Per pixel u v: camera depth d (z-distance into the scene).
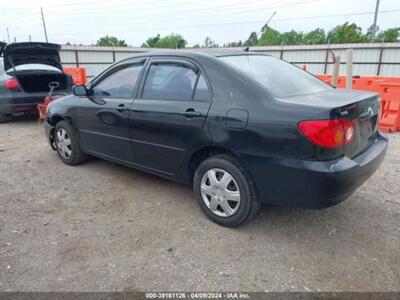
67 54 24.92
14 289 2.52
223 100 3.11
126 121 3.89
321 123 2.60
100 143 4.41
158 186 4.31
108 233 3.26
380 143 3.44
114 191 4.19
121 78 4.13
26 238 3.17
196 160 3.49
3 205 3.83
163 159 3.67
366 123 3.14
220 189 3.24
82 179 4.57
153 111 3.59
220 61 3.31
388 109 7.36
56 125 5.07
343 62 23.80
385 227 3.32
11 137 6.88
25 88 7.80
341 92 3.38
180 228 3.33
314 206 2.79
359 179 2.84
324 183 2.64
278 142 2.78
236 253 2.93
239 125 2.96
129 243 3.09
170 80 3.59
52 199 4.00
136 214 3.62
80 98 4.61
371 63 23.09
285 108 2.79
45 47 8.08
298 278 2.63
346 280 2.61
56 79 8.34
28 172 4.85
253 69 3.39
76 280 2.62
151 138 3.69
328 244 3.05
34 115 9.06
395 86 7.19
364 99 3.03
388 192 4.06
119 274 2.68
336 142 2.65
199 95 3.30
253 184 3.06
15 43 7.57
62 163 5.19
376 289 2.51
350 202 3.82
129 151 4.03
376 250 2.96
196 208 3.73
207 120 3.15
